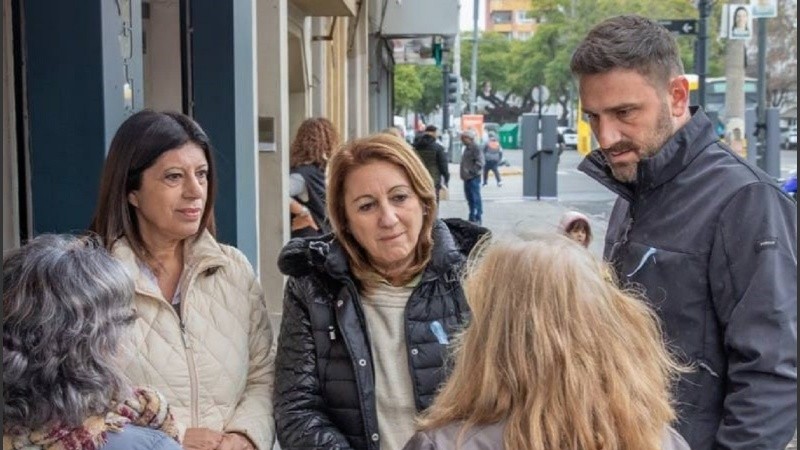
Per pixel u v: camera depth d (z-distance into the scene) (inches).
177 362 91.0
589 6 2153.1
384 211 90.2
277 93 254.5
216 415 93.7
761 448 73.9
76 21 125.6
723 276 77.9
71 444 60.4
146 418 66.7
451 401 61.8
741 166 79.9
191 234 95.1
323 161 265.4
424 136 558.3
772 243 75.7
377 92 761.0
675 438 62.8
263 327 101.9
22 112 127.4
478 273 64.4
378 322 92.4
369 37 671.1
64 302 62.3
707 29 568.1
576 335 59.0
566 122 2507.4
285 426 90.8
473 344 61.8
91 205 128.0
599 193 911.0
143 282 91.8
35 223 128.3
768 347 74.3
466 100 2507.4
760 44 550.3
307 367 91.7
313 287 92.5
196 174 95.1
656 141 82.2
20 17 126.0
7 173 126.8
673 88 82.3
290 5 334.3
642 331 62.4
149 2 214.5
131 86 141.6
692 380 79.8
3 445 60.3
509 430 58.1
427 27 640.4
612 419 58.0
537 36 2369.6
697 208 80.1
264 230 256.4
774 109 544.1
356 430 90.3
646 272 82.3
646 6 1791.3
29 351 60.7
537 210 743.1
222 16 192.9
